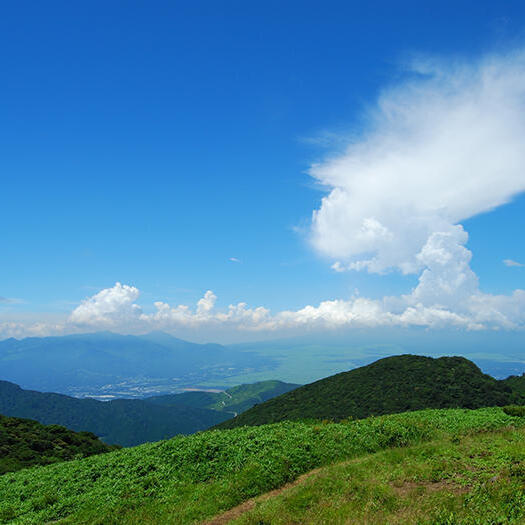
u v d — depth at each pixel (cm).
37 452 3089
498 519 947
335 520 1105
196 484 1623
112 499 1543
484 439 1827
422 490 1241
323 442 1972
